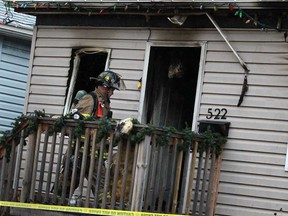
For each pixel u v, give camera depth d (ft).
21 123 39.11
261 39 40.11
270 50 39.75
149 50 44.60
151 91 45.39
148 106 45.06
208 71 41.88
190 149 38.68
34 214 38.86
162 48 45.80
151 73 45.19
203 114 41.63
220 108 41.01
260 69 39.93
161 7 41.81
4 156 39.60
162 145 35.35
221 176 40.14
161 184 35.78
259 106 39.70
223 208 39.78
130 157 36.70
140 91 44.60
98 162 36.01
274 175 38.65
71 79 48.14
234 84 40.78
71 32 48.32
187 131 36.94
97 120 36.47
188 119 49.19
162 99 46.57
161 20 44.16
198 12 41.14
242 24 40.73
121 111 45.11
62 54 48.60
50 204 38.17
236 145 40.01
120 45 45.93
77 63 48.06
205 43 42.29
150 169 34.88
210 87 41.63
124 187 34.91
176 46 43.50
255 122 39.68
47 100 48.75
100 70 48.75
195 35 42.75
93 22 47.19
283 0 37.40
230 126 40.42
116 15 45.85
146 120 44.91
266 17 39.58
